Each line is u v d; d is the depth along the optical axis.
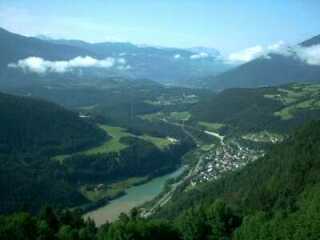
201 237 131.38
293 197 159.62
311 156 188.38
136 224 125.38
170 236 129.38
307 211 123.00
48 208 138.62
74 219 143.38
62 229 128.38
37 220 131.62
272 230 119.56
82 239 127.25
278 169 191.12
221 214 132.62
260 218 126.69
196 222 131.50
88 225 143.88
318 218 115.31
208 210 134.75
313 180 168.38
